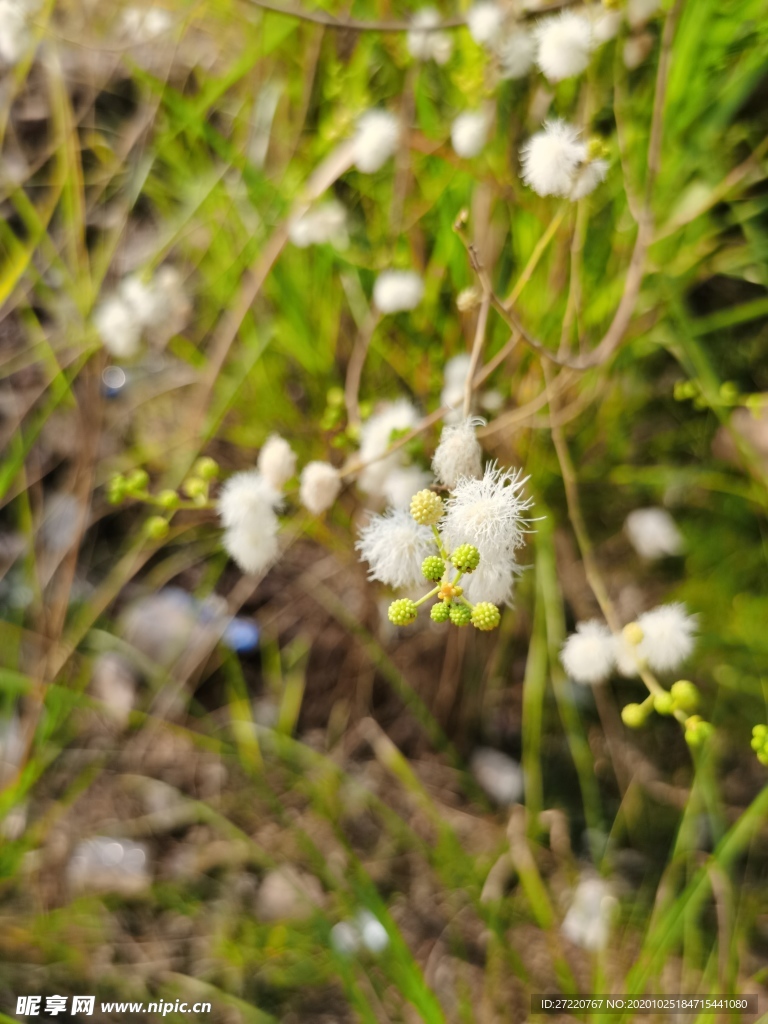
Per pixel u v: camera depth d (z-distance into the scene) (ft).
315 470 0.64
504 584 0.48
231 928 0.85
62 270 0.97
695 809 0.84
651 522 0.97
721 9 0.78
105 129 1.17
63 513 1.08
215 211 1.01
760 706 0.96
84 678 0.93
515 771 0.99
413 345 0.92
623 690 0.99
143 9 1.04
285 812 0.94
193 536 1.05
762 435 0.97
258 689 1.03
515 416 0.73
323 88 0.99
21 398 1.10
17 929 0.83
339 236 0.90
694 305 1.06
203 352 1.12
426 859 0.91
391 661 1.02
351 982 0.69
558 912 0.87
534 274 0.88
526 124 0.86
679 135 0.85
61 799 0.92
